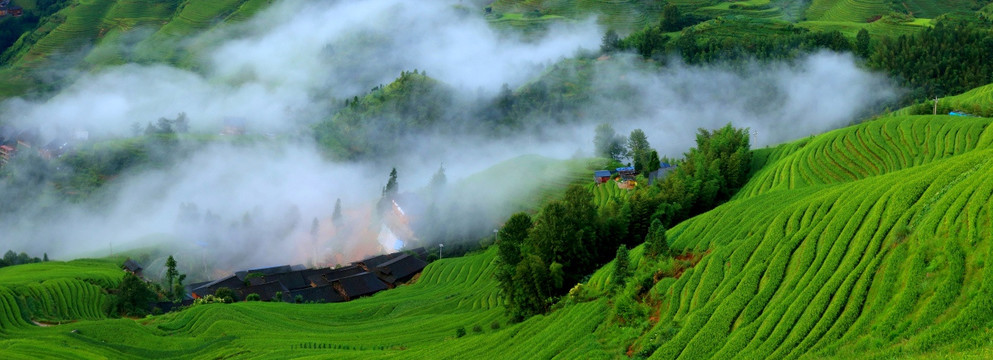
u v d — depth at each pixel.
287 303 112.44
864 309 50.28
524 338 69.00
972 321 42.50
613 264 81.50
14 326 96.50
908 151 106.75
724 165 119.00
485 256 130.25
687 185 109.00
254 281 134.75
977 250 47.66
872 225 58.50
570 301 74.19
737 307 56.66
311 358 76.62
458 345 72.44
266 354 80.88
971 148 99.94
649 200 100.75
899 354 42.72
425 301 110.62
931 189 59.34
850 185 70.81
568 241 87.31
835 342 48.00
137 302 113.44
